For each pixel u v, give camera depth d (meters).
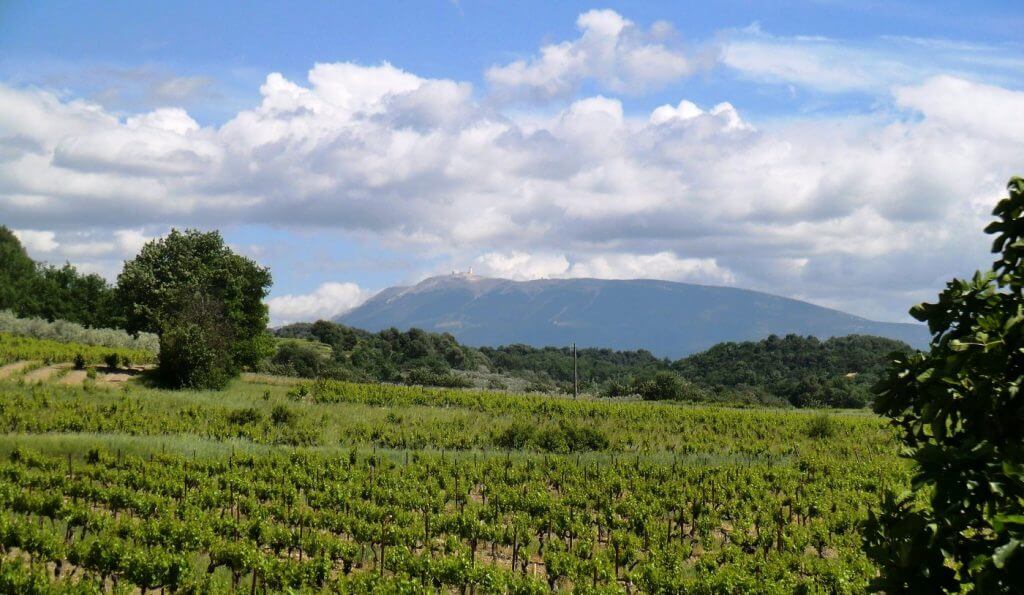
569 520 21.20
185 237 56.16
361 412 42.25
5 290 72.88
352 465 28.28
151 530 17.11
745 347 129.50
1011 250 4.28
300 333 124.31
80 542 15.50
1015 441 3.92
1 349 48.91
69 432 31.27
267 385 51.94
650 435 40.69
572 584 17.70
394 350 116.38
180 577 14.64
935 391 4.28
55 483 21.75
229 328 50.16
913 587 3.91
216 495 21.59
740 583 15.84
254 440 32.97
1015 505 3.64
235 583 15.23
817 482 28.09
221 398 42.78
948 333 4.64
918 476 3.91
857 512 22.50
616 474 28.12
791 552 19.78
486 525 20.09
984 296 4.56
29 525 15.73
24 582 12.93
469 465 29.02
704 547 20.81
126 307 54.38
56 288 80.69
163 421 33.75
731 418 46.25
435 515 21.17
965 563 3.84
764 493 25.62
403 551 17.19
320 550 17.41
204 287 52.03
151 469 24.12
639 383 73.81
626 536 19.94
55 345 55.16
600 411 47.34
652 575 16.38
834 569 16.66
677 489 25.84
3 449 25.55
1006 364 4.05
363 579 15.04
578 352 187.25
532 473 28.14
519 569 18.66
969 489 3.76
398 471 27.62
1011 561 3.25
